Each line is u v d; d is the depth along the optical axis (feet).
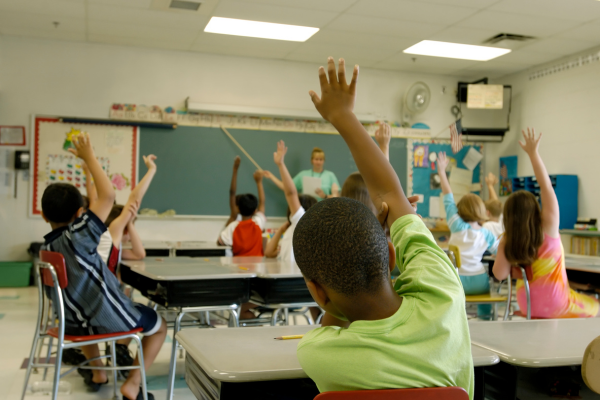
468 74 25.30
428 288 2.67
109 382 9.46
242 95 22.79
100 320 7.41
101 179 7.18
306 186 22.45
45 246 7.49
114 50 21.29
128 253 11.16
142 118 21.42
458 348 2.66
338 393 2.48
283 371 3.50
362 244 2.46
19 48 20.27
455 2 16.38
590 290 12.48
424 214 24.86
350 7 16.90
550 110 22.82
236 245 13.82
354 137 2.90
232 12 17.51
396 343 2.56
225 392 3.67
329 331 2.77
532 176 23.17
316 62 23.54
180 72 22.06
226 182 22.41
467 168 25.53
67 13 17.85
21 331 13.20
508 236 8.89
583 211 21.22
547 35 19.33
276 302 8.59
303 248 2.55
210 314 11.46
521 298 8.96
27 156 20.18
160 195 21.59
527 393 4.30
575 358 3.87
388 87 24.71
